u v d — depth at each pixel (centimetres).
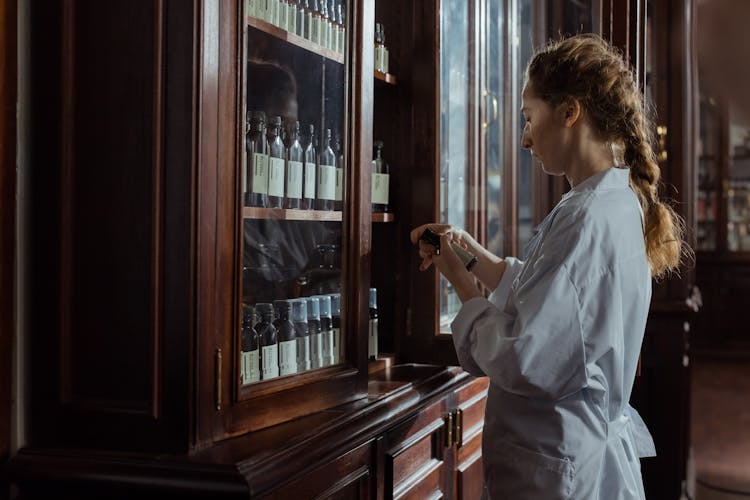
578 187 167
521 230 249
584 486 158
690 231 397
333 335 178
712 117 841
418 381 203
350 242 183
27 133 143
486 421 173
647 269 167
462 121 232
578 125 170
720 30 825
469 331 167
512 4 244
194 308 136
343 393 177
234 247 145
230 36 143
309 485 150
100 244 141
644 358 380
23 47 142
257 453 136
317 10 171
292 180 164
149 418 138
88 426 141
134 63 138
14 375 142
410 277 220
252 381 152
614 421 169
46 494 138
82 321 142
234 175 145
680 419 376
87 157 141
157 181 136
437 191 216
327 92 175
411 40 224
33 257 144
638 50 224
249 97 150
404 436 192
